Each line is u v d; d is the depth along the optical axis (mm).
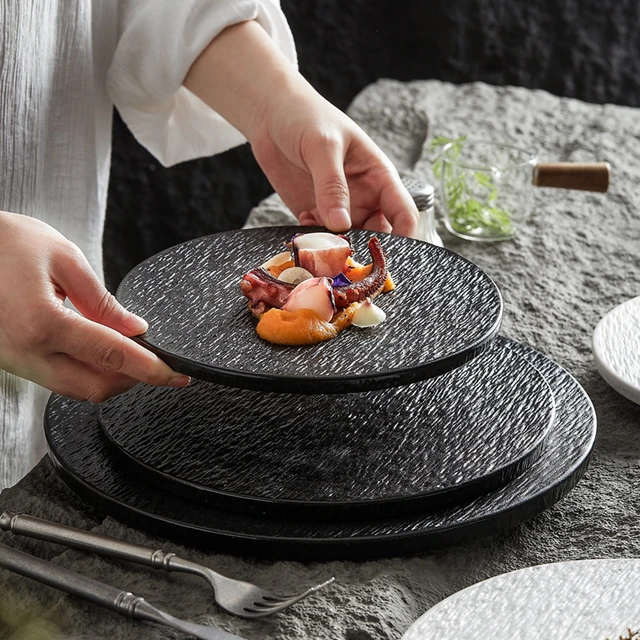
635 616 1184
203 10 1591
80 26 1628
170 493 1282
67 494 1322
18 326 1291
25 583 1236
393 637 1202
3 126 1581
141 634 1195
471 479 1271
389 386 1270
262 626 1199
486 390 1370
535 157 1745
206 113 1752
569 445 1325
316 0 3072
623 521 1299
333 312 1318
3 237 1315
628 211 1820
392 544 1246
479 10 3113
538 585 1201
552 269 1680
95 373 1315
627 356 1435
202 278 1393
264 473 1282
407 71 3203
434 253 1438
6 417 1605
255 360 1285
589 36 3191
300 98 1539
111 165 3049
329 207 1479
